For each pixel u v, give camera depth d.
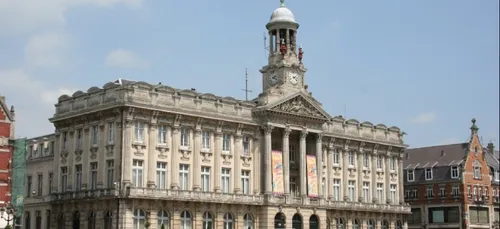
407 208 117.00
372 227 111.44
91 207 85.75
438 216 130.88
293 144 103.25
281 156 98.38
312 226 100.75
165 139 88.25
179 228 87.19
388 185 115.31
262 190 96.94
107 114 86.12
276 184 96.94
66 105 92.56
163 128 88.25
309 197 100.50
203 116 91.06
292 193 101.31
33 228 99.62
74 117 90.19
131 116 84.62
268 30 105.06
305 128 101.88
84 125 89.50
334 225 105.25
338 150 109.19
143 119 85.94
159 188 86.06
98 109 86.44
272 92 98.88
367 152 113.50
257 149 97.50
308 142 104.38
